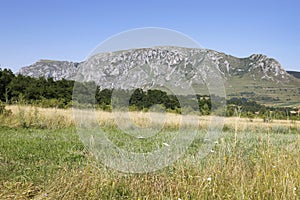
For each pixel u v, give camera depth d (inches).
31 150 285.0
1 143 315.0
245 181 167.6
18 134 398.3
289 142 285.1
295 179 168.2
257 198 154.3
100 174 179.5
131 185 174.1
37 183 189.3
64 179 175.8
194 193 161.0
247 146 257.9
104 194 165.2
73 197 158.9
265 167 187.3
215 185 164.1
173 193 165.6
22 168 220.7
